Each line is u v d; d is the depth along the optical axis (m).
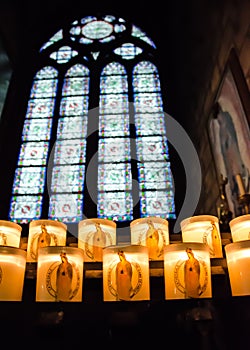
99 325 0.66
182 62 3.48
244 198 1.61
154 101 3.83
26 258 0.78
